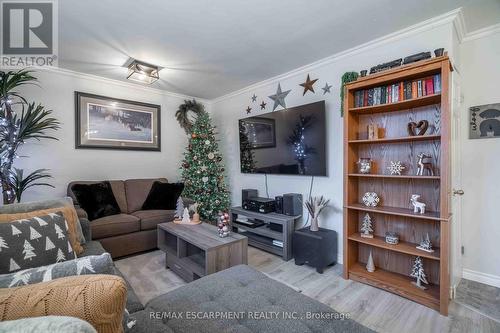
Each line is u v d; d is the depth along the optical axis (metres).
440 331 1.66
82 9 1.99
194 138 4.16
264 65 3.19
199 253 2.56
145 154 4.09
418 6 2.00
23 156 3.05
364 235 2.42
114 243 2.83
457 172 2.23
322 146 2.88
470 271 2.37
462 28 2.26
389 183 2.41
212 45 2.63
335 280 2.39
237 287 1.37
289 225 2.92
